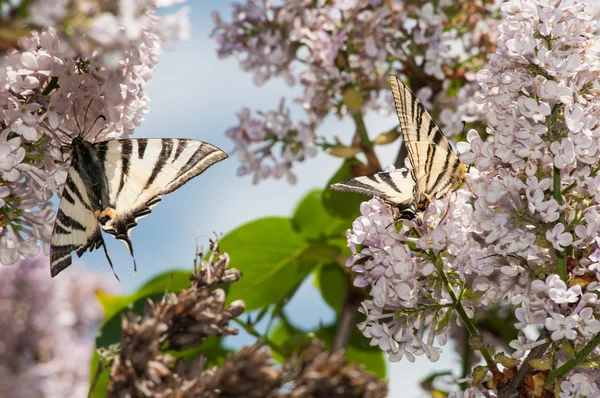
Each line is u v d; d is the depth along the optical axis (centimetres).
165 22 101
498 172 105
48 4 97
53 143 107
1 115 105
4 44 97
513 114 104
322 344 100
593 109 104
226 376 99
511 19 104
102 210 107
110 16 97
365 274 105
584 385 102
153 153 108
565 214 104
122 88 107
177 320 101
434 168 106
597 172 104
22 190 106
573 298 102
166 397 100
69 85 105
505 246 104
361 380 100
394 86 106
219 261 103
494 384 103
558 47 104
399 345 105
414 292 104
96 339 114
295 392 99
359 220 105
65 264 106
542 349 104
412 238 104
